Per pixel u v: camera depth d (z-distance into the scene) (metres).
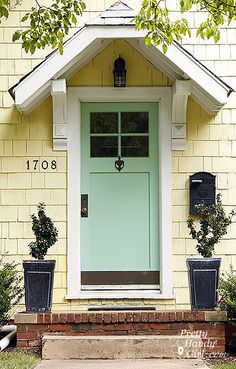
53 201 7.18
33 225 6.38
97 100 7.29
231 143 7.26
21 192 7.18
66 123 7.22
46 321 6.09
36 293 6.23
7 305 6.46
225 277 7.01
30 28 6.28
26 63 7.31
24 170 7.20
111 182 7.32
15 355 5.84
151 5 6.03
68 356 5.85
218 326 6.11
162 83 7.26
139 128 7.36
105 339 5.89
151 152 7.33
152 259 7.25
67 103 7.22
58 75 6.75
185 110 7.16
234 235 7.14
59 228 7.15
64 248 7.13
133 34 6.60
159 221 7.25
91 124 7.36
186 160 7.23
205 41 7.34
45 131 7.25
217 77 6.71
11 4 7.35
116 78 7.16
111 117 7.38
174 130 7.22
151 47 6.79
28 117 7.25
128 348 5.88
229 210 7.17
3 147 7.23
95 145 7.35
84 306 7.05
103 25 6.58
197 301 6.23
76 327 6.10
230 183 7.22
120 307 6.89
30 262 6.21
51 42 5.99
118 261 7.26
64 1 6.04
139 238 7.29
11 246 7.12
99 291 7.16
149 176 7.32
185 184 7.21
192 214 7.15
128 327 6.11
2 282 6.48
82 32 6.61
